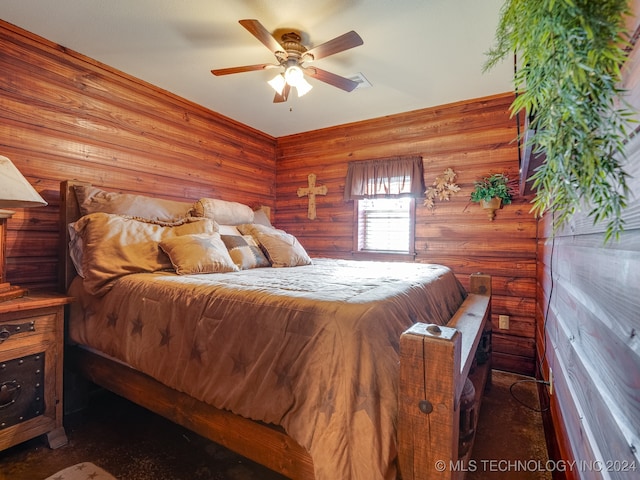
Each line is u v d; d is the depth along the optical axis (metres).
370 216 3.76
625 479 0.61
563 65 0.59
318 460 1.03
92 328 1.88
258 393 1.21
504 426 2.05
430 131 3.37
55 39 2.22
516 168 2.98
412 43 2.24
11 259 2.12
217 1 1.87
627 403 0.62
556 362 1.63
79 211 2.23
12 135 2.10
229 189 3.68
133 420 2.07
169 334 1.53
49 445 1.78
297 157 4.19
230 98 3.15
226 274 2.03
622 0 0.54
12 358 1.64
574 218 1.19
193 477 1.57
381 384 1.04
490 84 2.84
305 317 1.19
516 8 0.69
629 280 0.62
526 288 2.93
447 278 2.33
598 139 0.59
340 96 3.10
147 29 2.12
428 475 0.93
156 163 2.94
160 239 2.21
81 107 2.43
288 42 2.14
